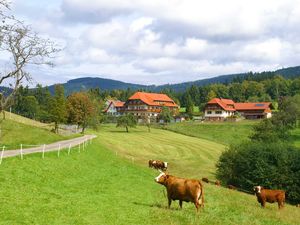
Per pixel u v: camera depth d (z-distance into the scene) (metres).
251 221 28.34
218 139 145.50
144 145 115.81
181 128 167.88
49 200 26.39
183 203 31.06
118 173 47.00
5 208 22.64
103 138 113.94
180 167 89.62
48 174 36.00
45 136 81.50
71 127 129.38
